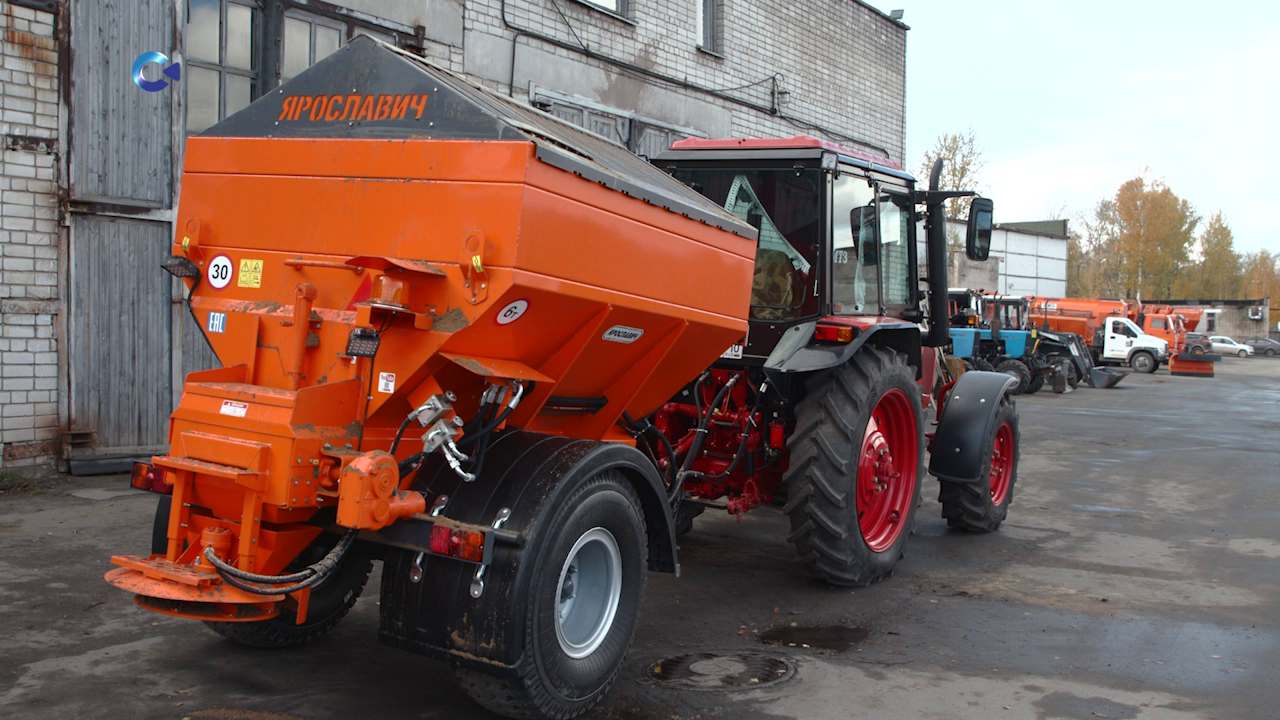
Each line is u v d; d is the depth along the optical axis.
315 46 8.17
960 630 4.49
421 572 3.03
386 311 2.89
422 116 3.08
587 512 3.18
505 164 2.85
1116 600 5.08
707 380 5.30
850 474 4.85
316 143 3.21
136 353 7.12
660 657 4.00
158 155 7.18
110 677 3.46
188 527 3.12
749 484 5.20
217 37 7.56
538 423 3.79
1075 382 23.89
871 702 3.55
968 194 5.96
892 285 5.95
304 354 3.08
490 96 3.69
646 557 3.59
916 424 5.55
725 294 4.23
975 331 20.36
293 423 2.84
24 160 6.45
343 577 3.96
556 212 2.97
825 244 5.11
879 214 5.73
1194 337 39.16
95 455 6.89
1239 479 9.66
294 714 3.23
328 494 2.87
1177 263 69.00
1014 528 6.99
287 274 3.22
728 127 13.03
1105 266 71.06
